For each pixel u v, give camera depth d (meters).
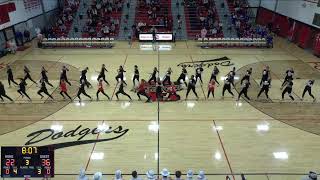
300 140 11.16
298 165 9.72
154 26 27.45
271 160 9.97
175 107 13.80
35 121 12.48
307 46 23.97
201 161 9.88
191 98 14.73
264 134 11.55
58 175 9.18
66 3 32.38
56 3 32.47
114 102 14.27
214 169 9.48
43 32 27.36
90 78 17.25
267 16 30.59
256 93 15.29
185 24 28.78
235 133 11.60
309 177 7.86
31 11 26.41
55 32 27.33
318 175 9.20
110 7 29.97
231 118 12.77
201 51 23.34
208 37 26.67
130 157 10.09
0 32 21.61
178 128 11.95
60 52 22.97
